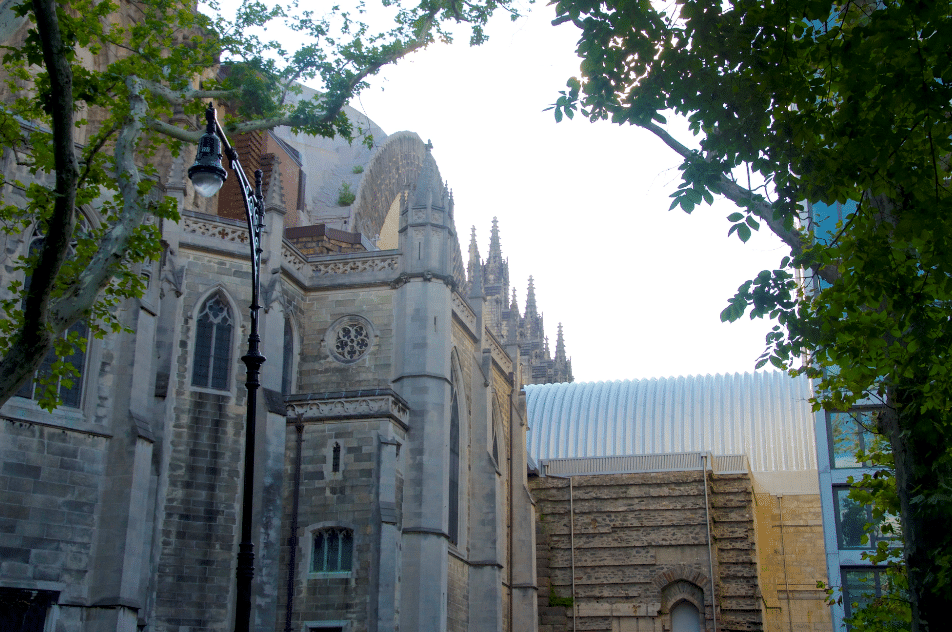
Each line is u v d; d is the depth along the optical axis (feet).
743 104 58.85
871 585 143.64
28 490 107.34
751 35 58.95
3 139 89.56
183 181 147.13
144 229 82.48
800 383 265.54
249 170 189.98
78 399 114.01
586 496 215.92
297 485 141.59
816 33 61.36
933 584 55.93
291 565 137.90
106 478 114.11
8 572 104.22
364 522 138.72
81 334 115.14
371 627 133.39
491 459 182.09
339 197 244.42
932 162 61.16
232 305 145.79
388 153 268.00
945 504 56.24
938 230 55.67
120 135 83.30
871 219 59.93
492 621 174.40
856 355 63.57
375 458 141.28
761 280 65.57
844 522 147.13
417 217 164.55
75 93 88.17
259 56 102.12
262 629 132.77
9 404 107.65
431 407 153.79
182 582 130.72
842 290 62.59
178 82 99.35
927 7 52.65
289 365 159.84
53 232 61.72
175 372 138.10
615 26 60.03
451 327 165.27
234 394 142.00
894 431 60.85
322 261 166.71
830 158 57.47
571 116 64.34
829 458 149.79
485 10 112.37
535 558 207.00
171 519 132.57
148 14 100.53
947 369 59.26
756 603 201.26
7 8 78.38
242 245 148.97
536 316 413.18
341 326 163.12
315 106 104.27
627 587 207.00
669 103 61.41
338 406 145.38
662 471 212.64
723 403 266.77
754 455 252.83
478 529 179.22
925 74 55.93
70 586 108.78
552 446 271.08
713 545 205.46
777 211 60.34
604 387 287.89
